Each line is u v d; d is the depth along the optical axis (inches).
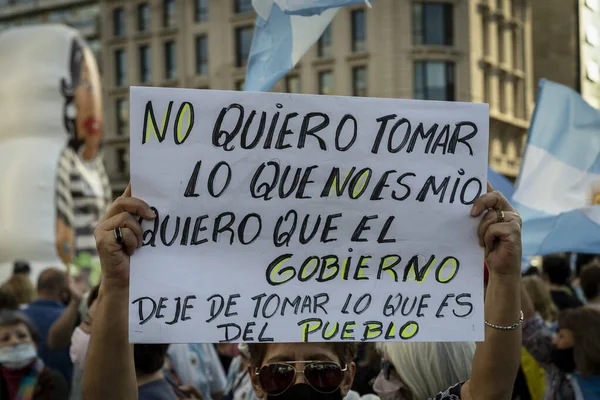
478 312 71.9
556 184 153.1
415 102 73.3
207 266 69.7
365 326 71.2
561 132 155.3
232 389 132.6
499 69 1262.3
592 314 124.1
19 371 141.5
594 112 154.0
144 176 69.2
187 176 69.9
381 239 72.2
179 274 69.1
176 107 69.9
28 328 143.9
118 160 1402.6
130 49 1380.4
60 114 517.0
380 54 1115.3
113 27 1406.3
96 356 66.9
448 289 72.3
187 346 147.8
